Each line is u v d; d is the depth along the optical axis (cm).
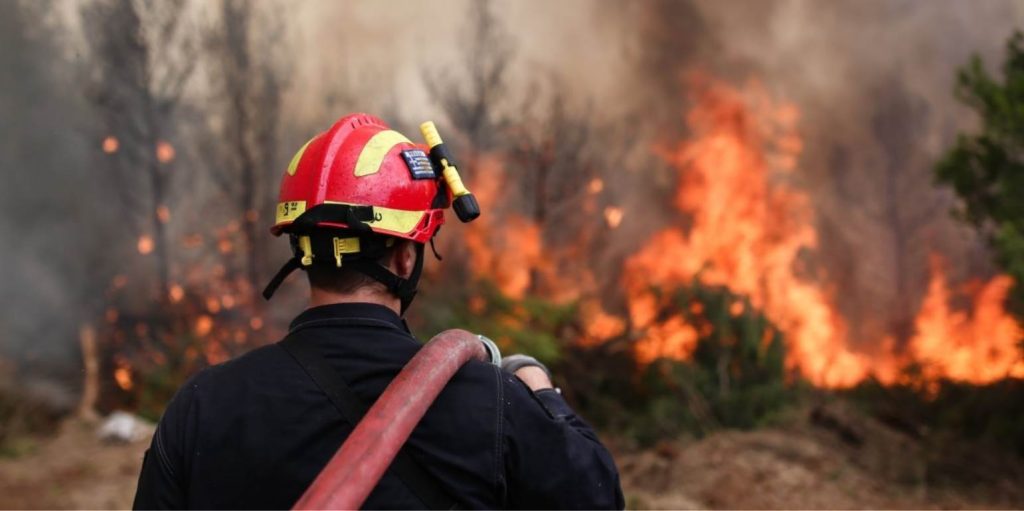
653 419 690
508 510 141
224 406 139
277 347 144
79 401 740
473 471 135
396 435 125
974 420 676
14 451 616
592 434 152
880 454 617
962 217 711
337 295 146
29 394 702
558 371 745
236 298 1009
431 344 139
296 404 137
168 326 925
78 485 566
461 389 140
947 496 569
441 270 830
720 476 584
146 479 141
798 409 699
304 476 134
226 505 135
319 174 144
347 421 137
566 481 139
